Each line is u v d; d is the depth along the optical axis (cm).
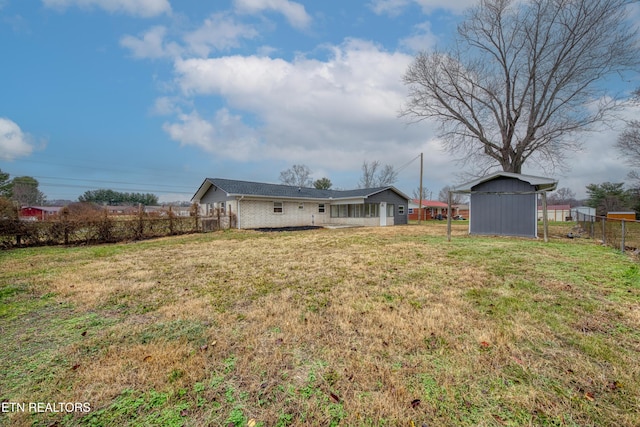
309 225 1952
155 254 739
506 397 177
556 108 1523
